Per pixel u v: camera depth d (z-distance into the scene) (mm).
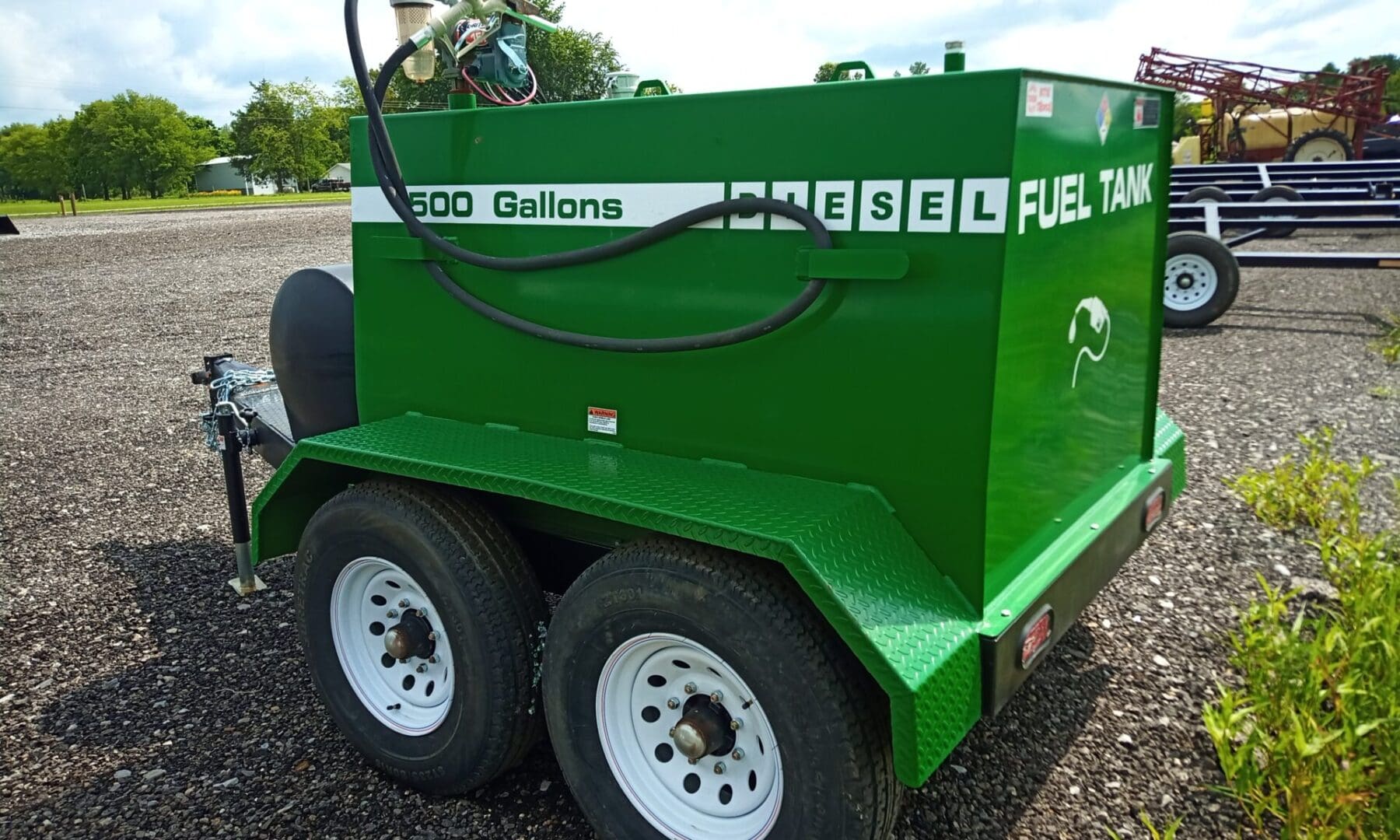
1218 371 7035
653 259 2350
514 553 2535
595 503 2172
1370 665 2740
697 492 2189
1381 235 13828
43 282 13602
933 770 1873
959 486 2061
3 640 3695
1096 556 2570
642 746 2346
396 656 2691
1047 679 3178
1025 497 2256
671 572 2100
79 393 7438
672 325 2359
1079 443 2590
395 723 2740
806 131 2074
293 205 36688
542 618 2564
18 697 3309
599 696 2314
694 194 2252
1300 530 4227
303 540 2799
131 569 4309
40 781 2855
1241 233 11422
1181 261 8469
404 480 2652
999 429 2045
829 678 1948
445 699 2699
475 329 2717
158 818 2682
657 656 2242
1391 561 3582
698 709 2219
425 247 2725
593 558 2910
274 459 3902
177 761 2938
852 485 2201
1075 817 2564
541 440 2621
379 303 2918
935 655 1891
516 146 2506
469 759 2564
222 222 25547
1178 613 3574
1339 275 11203
